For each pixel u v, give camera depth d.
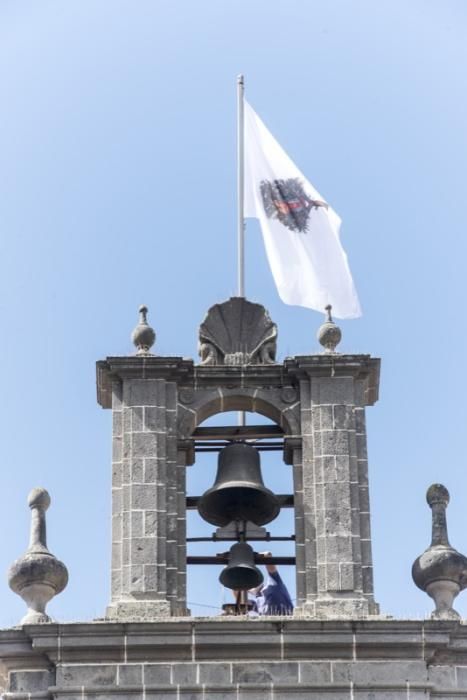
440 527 44.06
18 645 41.88
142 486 44.41
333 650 41.75
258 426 46.09
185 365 45.69
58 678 41.47
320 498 44.44
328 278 50.09
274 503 45.28
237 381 45.88
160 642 41.66
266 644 41.69
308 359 45.69
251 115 52.78
